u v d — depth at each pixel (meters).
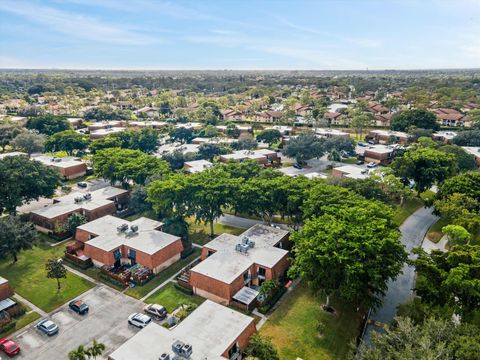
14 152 116.69
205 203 61.81
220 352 34.31
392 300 48.50
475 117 145.00
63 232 65.69
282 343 40.38
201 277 48.44
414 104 193.88
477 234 57.50
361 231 42.97
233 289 46.78
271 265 50.09
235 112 191.62
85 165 103.81
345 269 39.94
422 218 74.50
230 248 55.06
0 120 148.38
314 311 45.78
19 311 45.19
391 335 30.91
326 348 39.75
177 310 46.47
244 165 82.44
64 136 116.81
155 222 65.25
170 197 62.94
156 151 124.75
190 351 33.59
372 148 118.62
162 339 35.94
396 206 73.94
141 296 49.75
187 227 64.69
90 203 73.38
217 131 148.88
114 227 62.81
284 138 136.38
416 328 30.53
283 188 60.84
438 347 26.75
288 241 59.94
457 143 118.00
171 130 143.00
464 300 38.00
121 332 42.53
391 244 41.91
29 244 55.38
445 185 68.38
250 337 38.59
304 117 178.00
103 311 46.41
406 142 129.12
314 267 42.84
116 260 56.06
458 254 39.16
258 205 61.81
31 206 80.19
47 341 40.97
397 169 82.50
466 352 26.75
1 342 39.47
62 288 51.12
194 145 126.81
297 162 114.62
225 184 63.28
